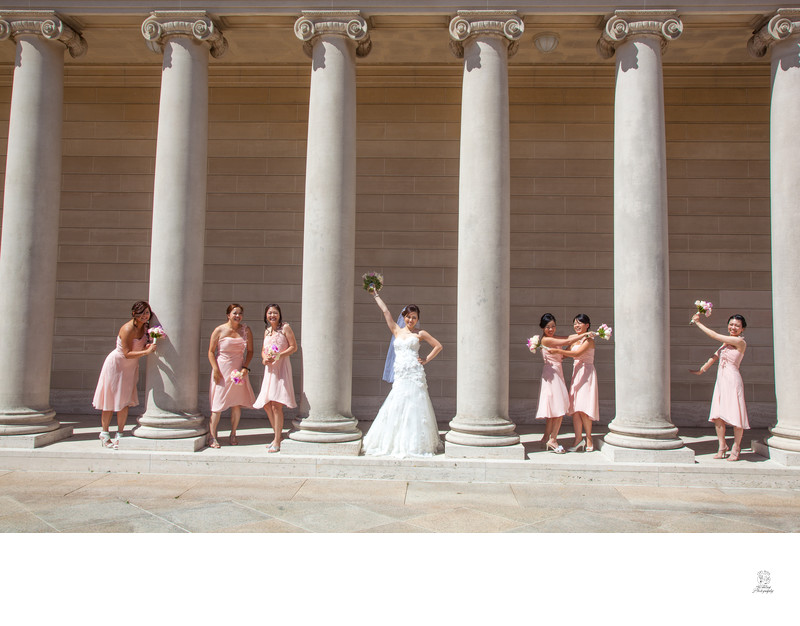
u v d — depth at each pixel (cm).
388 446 965
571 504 803
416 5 981
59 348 1333
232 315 1022
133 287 1335
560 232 1320
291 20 1014
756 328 1292
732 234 1305
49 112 1020
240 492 838
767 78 1307
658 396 934
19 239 992
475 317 953
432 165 1337
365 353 1318
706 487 891
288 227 1338
